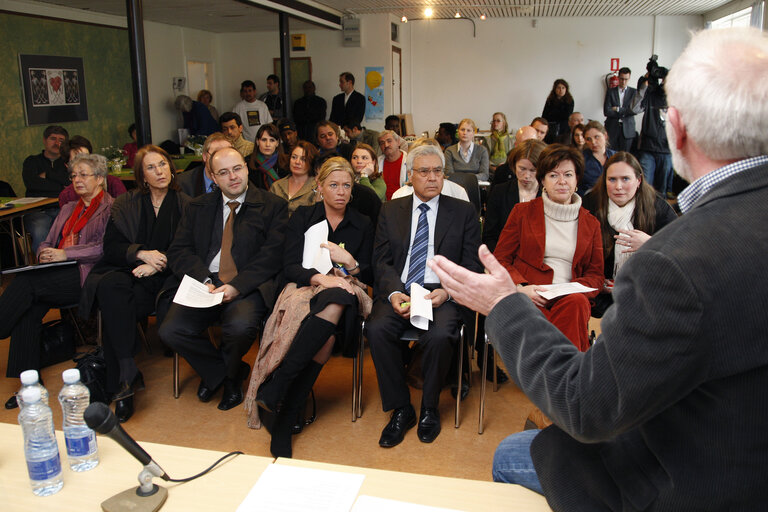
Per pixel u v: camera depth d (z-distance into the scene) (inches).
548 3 375.2
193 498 45.8
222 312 117.5
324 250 114.2
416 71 465.4
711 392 30.4
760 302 28.6
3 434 55.7
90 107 337.1
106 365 115.0
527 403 117.5
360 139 327.0
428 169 112.4
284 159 175.8
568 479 40.1
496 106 460.8
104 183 140.6
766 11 315.0
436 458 97.9
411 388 124.0
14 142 285.0
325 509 43.5
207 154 151.2
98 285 117.0
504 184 138.5
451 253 113.6
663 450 32.9
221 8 329.7
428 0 359.3
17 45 284.8
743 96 30.3
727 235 29.4
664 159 313.6
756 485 30.3
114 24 348.5
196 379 129.3
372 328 104.0
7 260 201.3
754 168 30.7
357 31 412.8
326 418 111.9
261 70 443.2
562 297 105.0
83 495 46.6
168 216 129.2
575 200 116.3
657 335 29.5
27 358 121.7
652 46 433.1
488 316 40.5
